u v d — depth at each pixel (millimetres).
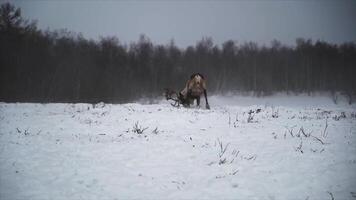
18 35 53188
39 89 47688
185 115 15406
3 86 45312
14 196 6301
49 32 63656
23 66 49469
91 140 10602
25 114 16125
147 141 10461
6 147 9531
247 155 8867
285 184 6828
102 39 73812
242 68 76750
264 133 11469
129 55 76750
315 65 77250
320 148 9281
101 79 57469
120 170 7762
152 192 6590
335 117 14242
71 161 8359
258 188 6684
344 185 6664
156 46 79500
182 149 9516
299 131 11203
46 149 9422
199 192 6566
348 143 9719
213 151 9305
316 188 6578
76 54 62781
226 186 6809
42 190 6602
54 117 15023
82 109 18266
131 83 63594
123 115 15477
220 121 14102
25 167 7852
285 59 80250
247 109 19297
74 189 6680
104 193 6527
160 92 62750
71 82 51875
